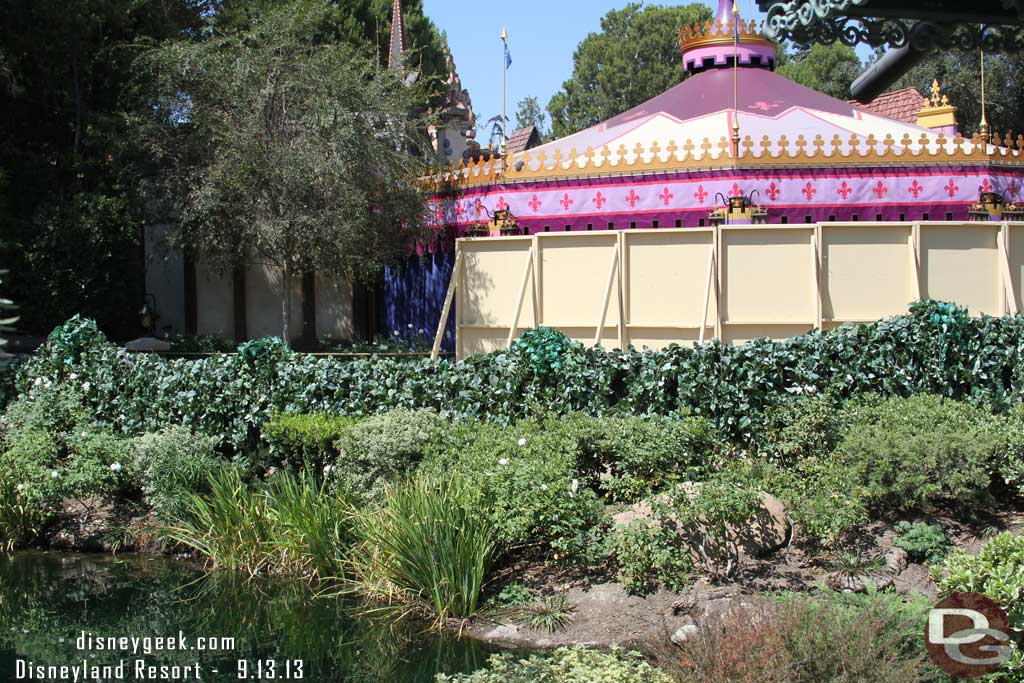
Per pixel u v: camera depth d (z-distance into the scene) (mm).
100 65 24031
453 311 18953
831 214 16734
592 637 8383
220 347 20844
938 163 16891
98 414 13273
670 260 13344
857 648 5910
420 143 20969
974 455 8836
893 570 8375
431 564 9156
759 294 12984
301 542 10461
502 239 14445
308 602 9836
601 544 9062
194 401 12641
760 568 8703
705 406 10539
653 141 17000
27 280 20953
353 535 10492
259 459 12109
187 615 9680
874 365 10602
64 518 12273
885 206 16828
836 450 9500
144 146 20156
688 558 8695
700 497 8766
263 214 18984
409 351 18906
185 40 20891
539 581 9312
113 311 21922
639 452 9633
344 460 10984
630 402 10812
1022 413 9836
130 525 12000
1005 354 10883
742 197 16422
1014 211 17031
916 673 6027
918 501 9062
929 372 10703
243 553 10812
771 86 19984
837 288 12805
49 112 23906
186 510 11523
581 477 9938
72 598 10242
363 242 19422
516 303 13914
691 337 13219
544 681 6586
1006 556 6984
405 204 19547
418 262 20344
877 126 18969
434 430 10695
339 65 19922
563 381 10984
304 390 12242
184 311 22719
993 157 17031
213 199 18812
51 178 22906
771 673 5816
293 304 22172
